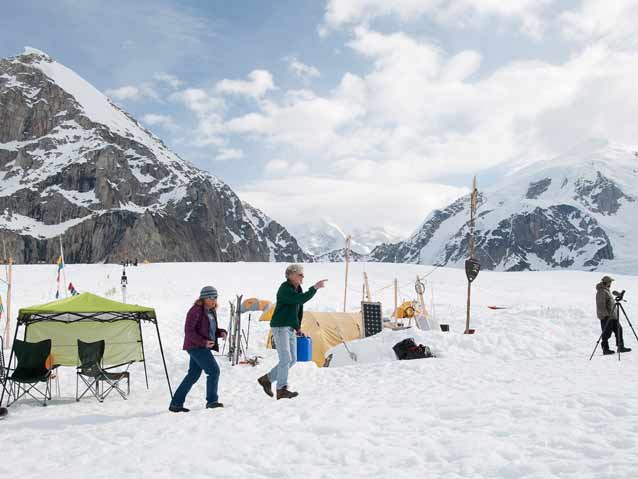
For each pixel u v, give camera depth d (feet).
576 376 30.04
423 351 45.03
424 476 15.02
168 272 171.83
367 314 58.49
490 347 46.24
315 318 58.59
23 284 130.00
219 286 139.74
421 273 201.36
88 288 127.44
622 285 176.04
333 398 27.81
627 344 49.39
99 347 34.42
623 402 20.90
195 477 16.48
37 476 17.87
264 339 63.98
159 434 23.03
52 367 35.17
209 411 28.14
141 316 41.09
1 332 64.90
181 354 54.44
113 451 20.52
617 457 14.73
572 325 61.36
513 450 16.40
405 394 27.71
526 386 27.22
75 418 28.25
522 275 205.36
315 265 225.56
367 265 229.04
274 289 137.49
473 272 58.18
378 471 15.85
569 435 17.28
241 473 16.69
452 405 23.17
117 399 35.01
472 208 60.29
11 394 36.42
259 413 25.45
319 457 17.75
